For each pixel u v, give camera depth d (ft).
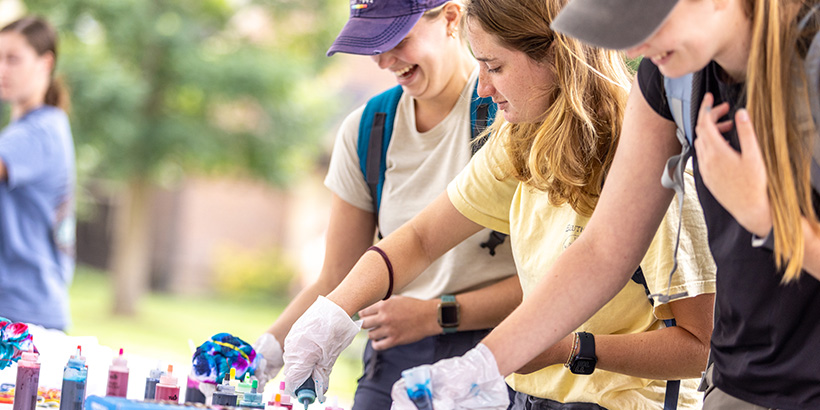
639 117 5.81
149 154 42.22
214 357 7.62
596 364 6.70
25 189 12.25
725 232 5.55
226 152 43.39
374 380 9.41
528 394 7.44
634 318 7.06
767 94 4.71
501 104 7.22
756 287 5.37
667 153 5.77
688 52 4.71
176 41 41.14
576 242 5.97
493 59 6.95
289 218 61.98
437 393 5.57
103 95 39.65
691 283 6.41
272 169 44.24
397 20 8.47
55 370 8.48
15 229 12.18
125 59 41.73
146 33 40.73
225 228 62.44
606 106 6.78
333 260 9.63
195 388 7.52
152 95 42.19
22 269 12.28
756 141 4.66
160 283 61.72
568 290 5.83
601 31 4.64
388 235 8.75
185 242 61.98
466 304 8.66
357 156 9.41
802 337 5.28
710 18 4.65
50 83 13.02
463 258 8.84
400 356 9.26
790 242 4.67
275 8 42.93
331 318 7.32
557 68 6.67
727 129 5.01
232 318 49.57
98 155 42.27
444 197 7.95
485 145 7.79
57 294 12.64
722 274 5.61
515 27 6.74
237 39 43.55
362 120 9.36
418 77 8.72
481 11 6.88
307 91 45.29
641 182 5.83
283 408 6.66
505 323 5.82
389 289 7.77
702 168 4.86
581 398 7.09
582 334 6.73
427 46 8.57
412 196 9.11
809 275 5.17
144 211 46.21
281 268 59.98
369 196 9.52
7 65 12.49
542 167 6.93
